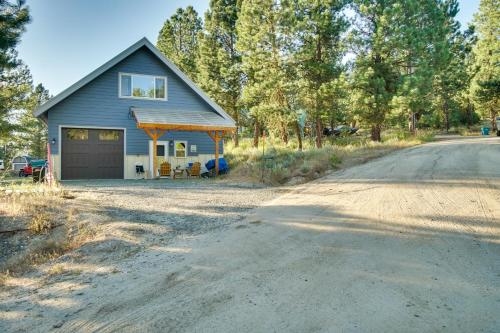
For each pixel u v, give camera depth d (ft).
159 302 12.45
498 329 10.05
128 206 29.73
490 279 13.44
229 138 137.08
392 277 13.85
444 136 125.29
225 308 11.73
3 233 23.73
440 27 93.97
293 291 12.87
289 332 10.12
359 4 82.79
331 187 36.17
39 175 54.70
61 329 10.91
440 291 12.54
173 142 64.39
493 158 49.42
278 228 21.93
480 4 137.39
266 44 87.51
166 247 19.19
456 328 10.15
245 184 44.11
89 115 57.67
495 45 125.80
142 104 61.46
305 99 87.20
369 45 81.87
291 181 43.24
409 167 44.98
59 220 25.80
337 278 13.91
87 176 57.62
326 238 19.35
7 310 12.71
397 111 79.77
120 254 18.53
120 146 60.03
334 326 10.36
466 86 143.33
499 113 147.95
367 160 55.77
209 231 22.09
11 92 95.76
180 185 44.47
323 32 81.30
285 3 82.43
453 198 27.20
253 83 101.45
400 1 80.23
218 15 115.85
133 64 60.95
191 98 65.21
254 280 14.03
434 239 18.35
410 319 10.68
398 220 22.15
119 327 10.81
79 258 18.42
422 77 79.41
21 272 17.62
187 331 10.37
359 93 83.35
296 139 112.98
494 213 22.53
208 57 117.19
